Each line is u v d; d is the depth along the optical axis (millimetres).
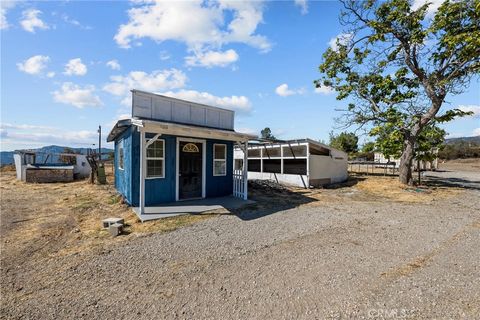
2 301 2730
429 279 3084
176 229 5305
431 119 11312
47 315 2475
